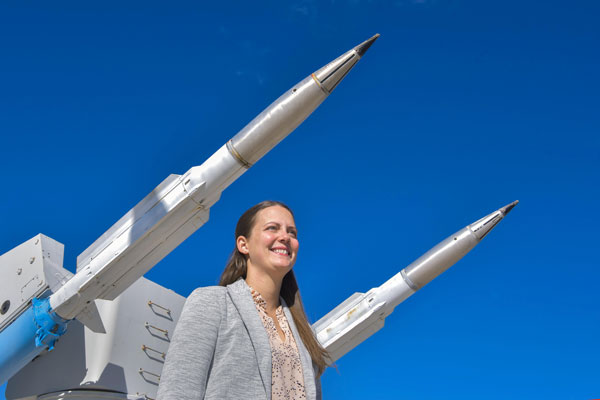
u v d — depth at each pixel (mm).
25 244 18984
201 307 2979
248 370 2859
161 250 15820
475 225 20828
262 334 2967
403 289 20922
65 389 18281
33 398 18828
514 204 20844
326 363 3584
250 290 3244
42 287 17672
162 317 20562
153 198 15398
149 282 20891
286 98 14477
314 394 3041
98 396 18094
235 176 15047
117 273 15945
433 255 20812
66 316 16844
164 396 2670
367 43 14328
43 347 17297
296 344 3246
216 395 2762
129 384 18562
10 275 18625
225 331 2955
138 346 19391
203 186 14867
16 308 17703
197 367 2785
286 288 3771
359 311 21047
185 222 15359
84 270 16031
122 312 19469
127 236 15414
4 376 17156
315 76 14336
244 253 3650
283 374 3014
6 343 16984
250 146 14672
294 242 3580
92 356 18750
